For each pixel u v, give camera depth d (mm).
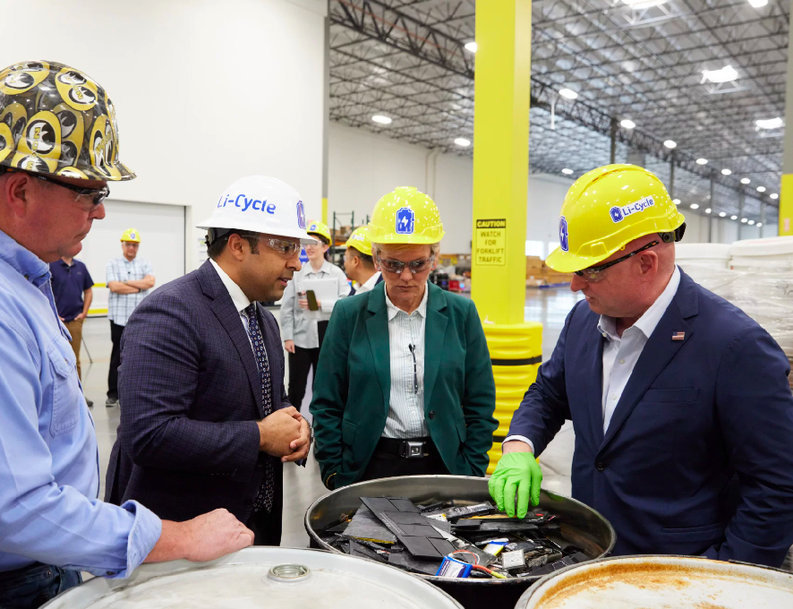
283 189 1412
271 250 1365
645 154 23031
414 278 1755
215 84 9000
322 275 4316
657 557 880
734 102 17375
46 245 873
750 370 1086
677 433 1148
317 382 1910
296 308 4312
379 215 1773
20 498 717
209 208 9047
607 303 1179
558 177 28641
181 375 1283
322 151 10586
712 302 1174
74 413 921
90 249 7973
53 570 956
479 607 874
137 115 8172
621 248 1107
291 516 3199
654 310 1172
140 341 1277
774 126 16094
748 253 1864
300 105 10188
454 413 1807
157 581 820
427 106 17844
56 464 869
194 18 8688
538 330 3916
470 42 12438
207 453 1253
